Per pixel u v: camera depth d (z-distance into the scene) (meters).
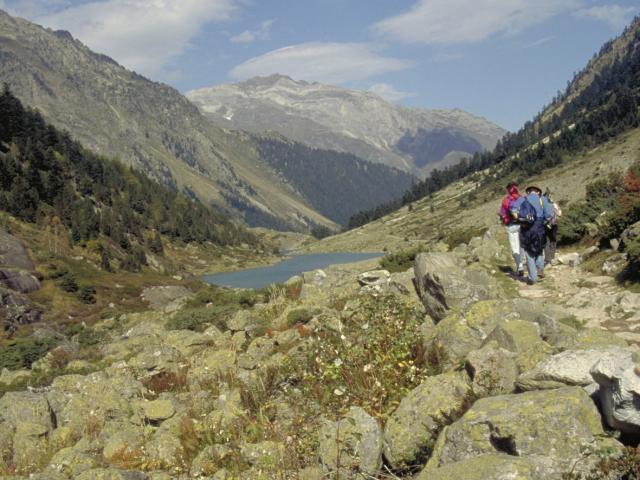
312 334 10.95
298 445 6.32
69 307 93.12
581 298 11.31
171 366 14.86
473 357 6.15
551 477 3.94
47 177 164.25
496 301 8.02
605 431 4.30
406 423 5.73
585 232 20.58
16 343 43.53
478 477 3.89
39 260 113.31
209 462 7.06
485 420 4.58
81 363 25.31
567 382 4.90
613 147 192.50
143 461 7.95
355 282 17.33
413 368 7.27
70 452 8.75
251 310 21.47
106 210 178.75
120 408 11.01
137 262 142.62
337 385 7.60
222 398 9.52
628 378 4.02
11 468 9.22
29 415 11.05
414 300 11.35
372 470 5.50
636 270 11.76
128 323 51.22
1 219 129.50
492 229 23.88
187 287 127.62
